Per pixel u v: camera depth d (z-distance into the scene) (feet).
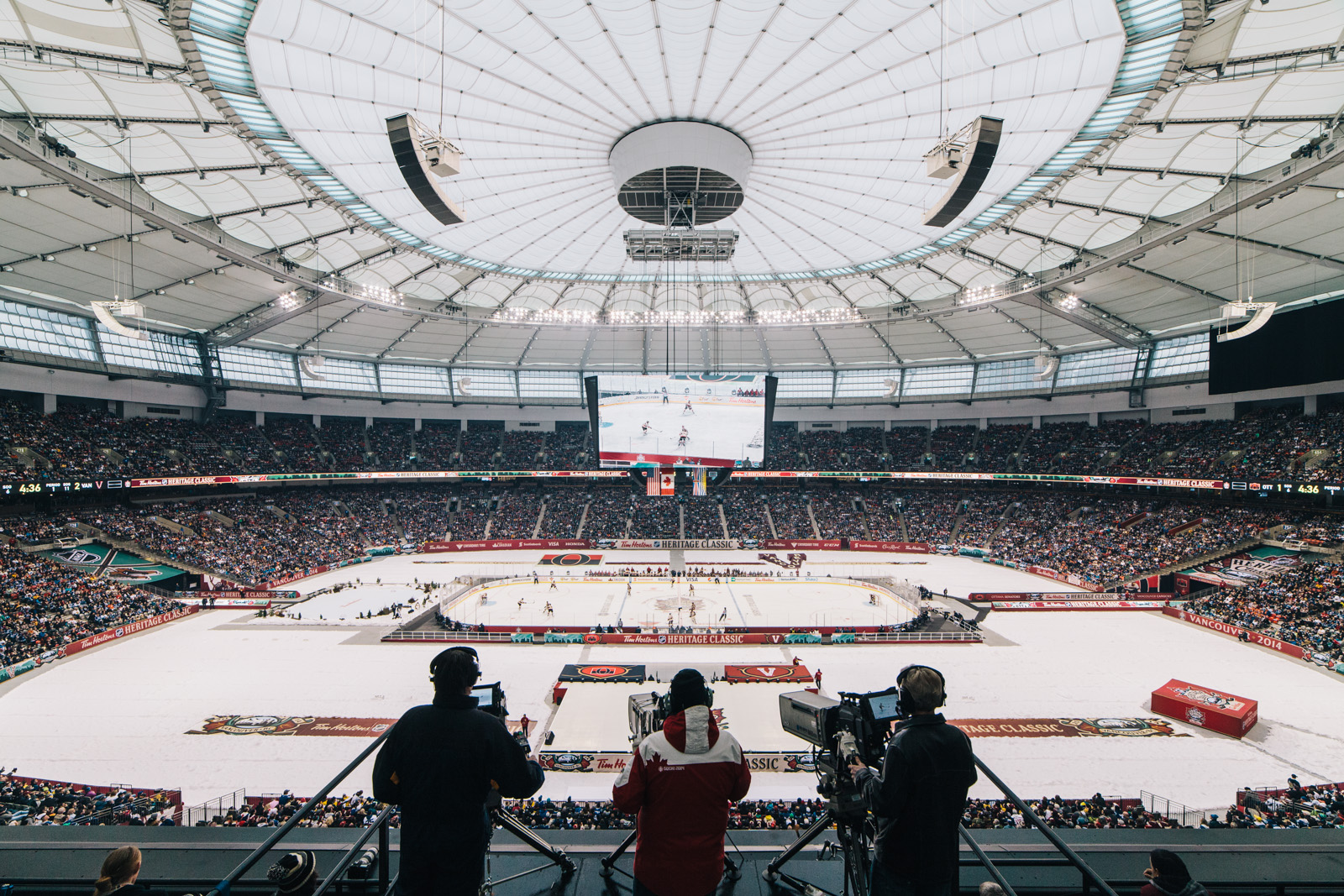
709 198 115.96
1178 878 12.94
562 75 89.10
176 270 146.72
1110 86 83.56
